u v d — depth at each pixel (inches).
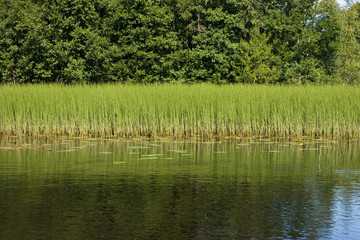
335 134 1091.9
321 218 430.0
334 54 2151.8
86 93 1129.4
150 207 462.0
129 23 1865.2
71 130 1096.8
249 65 1866.4
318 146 936.3
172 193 518.0
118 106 1080.2
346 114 1092.5
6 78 1865.2
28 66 1822.1
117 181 577.6
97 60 1814.7
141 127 1083.9
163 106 1087.6
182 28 2039.9
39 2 2001.7
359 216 438.0
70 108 1089.4
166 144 957.8
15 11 1908.2
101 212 443.2
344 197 505.4
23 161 722.2
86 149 867.4
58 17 1818.4
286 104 1107.9
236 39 2053.4
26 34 1831.9
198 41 1973.4
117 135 1080.2
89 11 1855.3
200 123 1096.8
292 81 1925.4
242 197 503.8
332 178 604.4
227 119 1106.1
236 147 910.4
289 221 422.0
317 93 1157.7
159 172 638.5
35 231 388.8
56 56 1806.1
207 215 436.8
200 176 612.7
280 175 622.2
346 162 732.0
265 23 2023.9
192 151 845.8
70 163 705.6
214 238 376.8
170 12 1979.6
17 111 1080.8
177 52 1907.0
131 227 400.8
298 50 2038.6
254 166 690.2
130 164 699.4
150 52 1823.3
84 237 375.6
